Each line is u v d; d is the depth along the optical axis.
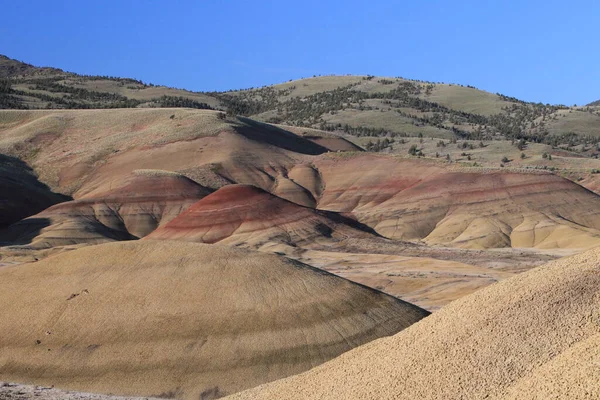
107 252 53.91
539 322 23.19
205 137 162.38
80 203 130.12
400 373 23.84
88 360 45.41
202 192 135.50
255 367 44.66
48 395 38.81
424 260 92.06
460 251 101.44
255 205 117.06
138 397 42.09
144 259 52.59
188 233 114.50
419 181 135.62
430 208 126.00
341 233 113.50
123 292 49.88
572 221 118.75
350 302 50.03
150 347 45.94
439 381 22.44
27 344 47.06
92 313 48.53
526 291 24.98
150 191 133.75
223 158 153.88
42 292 50.97
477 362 22.52
